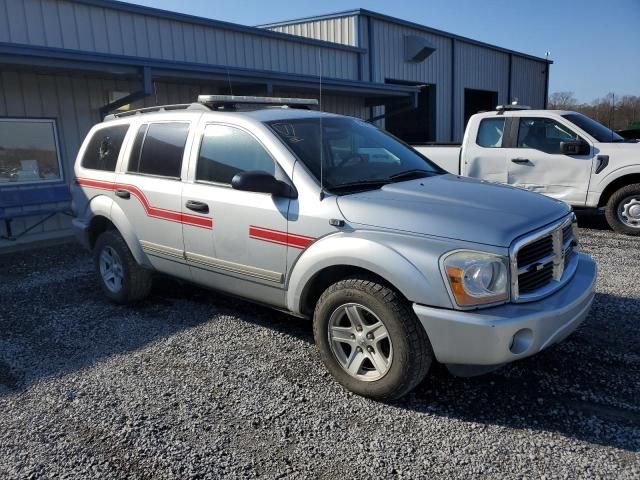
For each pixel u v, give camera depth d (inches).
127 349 176.2
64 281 262.4
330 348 144.9
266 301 165.5
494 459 115.3
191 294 230.8
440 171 186.2
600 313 193.2
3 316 212.7
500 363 122.6
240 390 147.2
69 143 376.5
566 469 111.2
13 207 333.1
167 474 113.8
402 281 126.9
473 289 121.6
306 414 134.5
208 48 462.3
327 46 582.6
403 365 130.1
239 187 146.1
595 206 327.9
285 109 190.2
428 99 811.4
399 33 709.9
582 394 139.8
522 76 1037.2
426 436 124.2
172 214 183.8
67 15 372.2
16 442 126.6
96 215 219.1
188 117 186.5
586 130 331.0
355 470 113.3
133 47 410.9
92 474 114.6
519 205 141.4
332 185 150.7
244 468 115.0
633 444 118.6
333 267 144.5
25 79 349.7
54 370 162.9
